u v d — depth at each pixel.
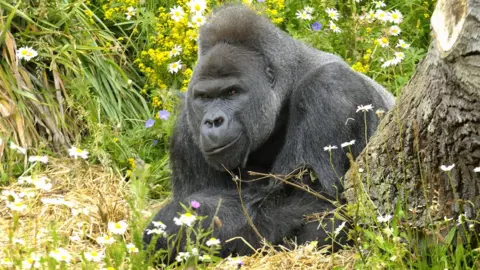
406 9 16.91
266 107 10.90
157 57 15.42
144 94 16.25
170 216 10.64
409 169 9.10
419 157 8.91
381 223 9.43
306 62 11.55
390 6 17.09
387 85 14.75
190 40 15.44
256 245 10.29
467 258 8.84
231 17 11.09
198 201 10.57
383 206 9.48
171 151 11.80
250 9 11.38
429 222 9.05
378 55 15.45
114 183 13.66
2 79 14.70
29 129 14.52
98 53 16.12
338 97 10.88
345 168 10.77
